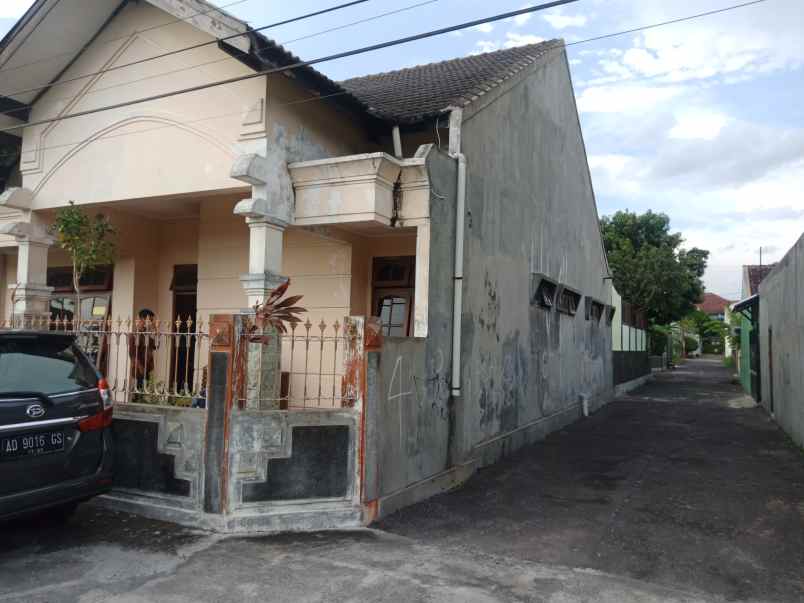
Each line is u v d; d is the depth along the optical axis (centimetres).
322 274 902
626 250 3247
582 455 991
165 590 436
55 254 1120
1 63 777
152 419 602
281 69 640
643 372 2711
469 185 842
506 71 1029
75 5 748
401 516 628
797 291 1088
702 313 6594
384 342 623
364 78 1381
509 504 696
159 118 758
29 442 482
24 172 857
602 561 522
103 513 601
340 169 702
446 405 769
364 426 591
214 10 646
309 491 579
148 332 640
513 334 1027
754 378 1838
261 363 601
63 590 434
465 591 446
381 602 423
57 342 542
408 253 895
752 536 595
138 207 956
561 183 1337
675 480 822
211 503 563
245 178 661
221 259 948
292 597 428
